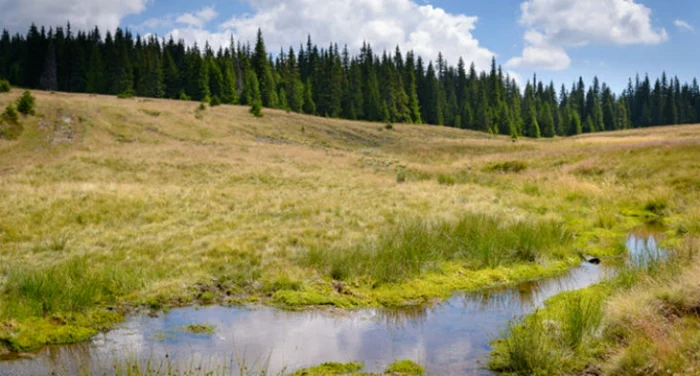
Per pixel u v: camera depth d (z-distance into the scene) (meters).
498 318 9.34
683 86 170.25
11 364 7.26
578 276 12.30
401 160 50.09
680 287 8.36
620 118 149.38
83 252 13.60
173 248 14.05
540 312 9.27
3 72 128.12
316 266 12.26
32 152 38.34
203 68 97.94
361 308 10.04
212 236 15.40
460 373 7.01
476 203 22.53
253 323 9.11
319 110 109.81
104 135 45.84
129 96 81.06
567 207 22.27
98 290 10.13
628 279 10.27
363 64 129.38
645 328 7.12
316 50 129.88
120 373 6.71
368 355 7.65
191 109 67.38
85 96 75.69
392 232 15.48
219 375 6.77
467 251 13.71
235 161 35.75
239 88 113.56
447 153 58.22
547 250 14.12
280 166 34.62
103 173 29.97
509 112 125.69
